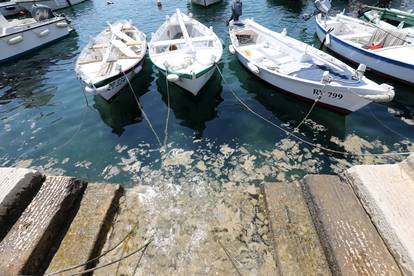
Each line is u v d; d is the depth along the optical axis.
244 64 10.52
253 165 6.50
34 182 4.43
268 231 4.52
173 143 7.41
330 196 4.17
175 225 4.81
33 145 7.63
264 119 8.21
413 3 20.19
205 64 8.69
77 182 4.80
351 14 18.31
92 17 21.89
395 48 10.01
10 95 10.58
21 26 14.89
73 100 9.88
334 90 7.31
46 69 12.92
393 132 7.41
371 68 10.30
